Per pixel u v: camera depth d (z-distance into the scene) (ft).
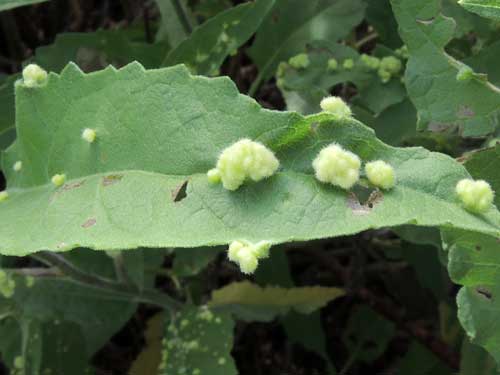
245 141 0.39
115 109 0.47
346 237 0.92
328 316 1.02
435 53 0.56
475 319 0.52
